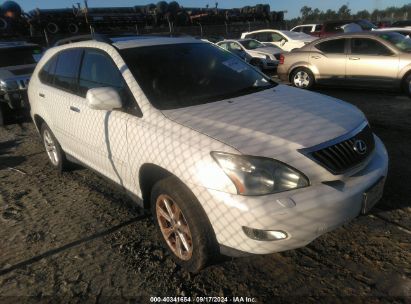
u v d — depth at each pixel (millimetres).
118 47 3621
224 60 3926
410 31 11953
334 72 9047
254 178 2391
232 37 27906
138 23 24891
